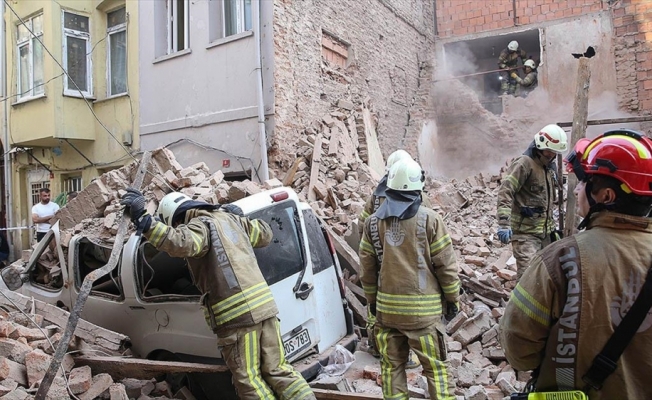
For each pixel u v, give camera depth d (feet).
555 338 5.69
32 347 13.17
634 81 43.68
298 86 32.35
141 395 13.42
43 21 38.70
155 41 36.29
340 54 37.96
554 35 46.73
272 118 30.45
